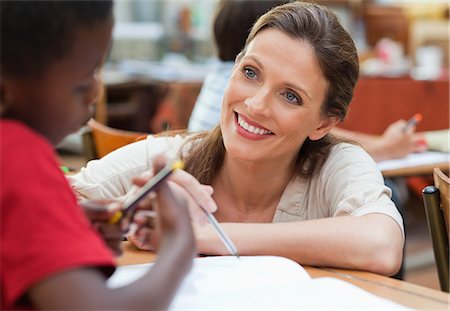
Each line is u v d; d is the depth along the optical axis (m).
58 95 0.68
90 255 0.62
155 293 0.63
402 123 2.33
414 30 5.55
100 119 3.64
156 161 0.82
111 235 0.85
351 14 5.55
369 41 5.61
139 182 0.81
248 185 1.35
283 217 1.37
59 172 0.67
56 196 0.63
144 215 0.83
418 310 0.86
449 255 1.21
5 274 0.61
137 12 5.70
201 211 1.01
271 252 1.10
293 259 1.10
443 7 5.80
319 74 1.22
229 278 0.95
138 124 4.13
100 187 1.32
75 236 0.62
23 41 0.66
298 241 1.09
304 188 1.37
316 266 1.10
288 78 1.20
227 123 1.28
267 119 1.23
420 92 2.98
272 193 1.37
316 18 1.23
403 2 5.83
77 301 0.60
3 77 0.67
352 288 0.92
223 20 2.21
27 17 0.66
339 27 1.26
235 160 1.32
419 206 3.81
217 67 2.29
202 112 2.31
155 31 5.35
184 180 1.00
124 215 0.83
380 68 4.68
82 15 0.67
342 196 1.28
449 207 1.16
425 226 3.72
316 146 1.38
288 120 1.23
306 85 1.21
